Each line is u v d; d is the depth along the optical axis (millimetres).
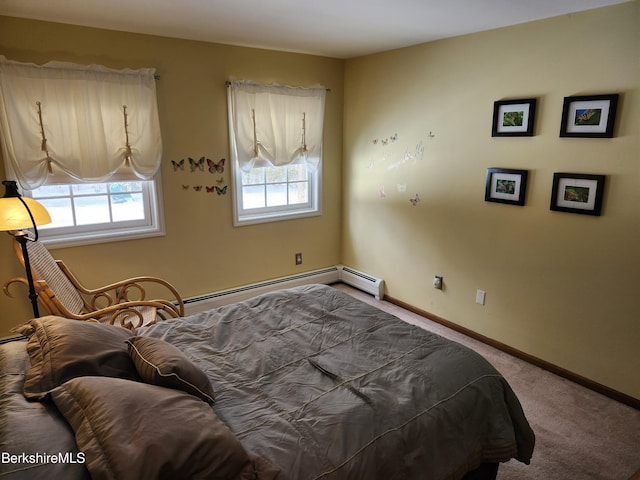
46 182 2824
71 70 2746
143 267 3350
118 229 3248
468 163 3135
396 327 2092
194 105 3328
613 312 2480
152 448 1033
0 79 2559
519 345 3000
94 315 2502
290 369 1740
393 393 1571
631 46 2223
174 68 3189
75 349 1476
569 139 2537
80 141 2848
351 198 4320
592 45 2367
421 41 3268
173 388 1390
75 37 2785
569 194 2561
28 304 2938
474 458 1592
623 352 2465
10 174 2699
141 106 3027
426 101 3369
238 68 3471
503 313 3070
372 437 1364
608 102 2316
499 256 3035
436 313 3600
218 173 3561
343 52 3736
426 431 1458
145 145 3092
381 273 4105
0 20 2551
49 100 2715
